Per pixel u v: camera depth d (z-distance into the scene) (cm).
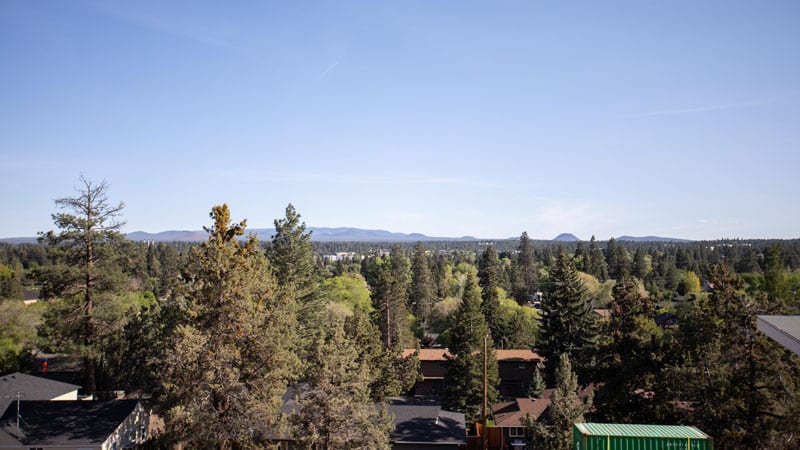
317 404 3058
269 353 3016
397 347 5912
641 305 3491
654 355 3170
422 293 11344
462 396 5381
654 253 17700
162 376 3053
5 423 3578
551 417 3212
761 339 2745
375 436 3139
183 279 3177
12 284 8719
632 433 2197
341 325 3344
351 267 17750
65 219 4178
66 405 3828
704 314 3038
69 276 4134
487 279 9981
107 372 4688
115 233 4409
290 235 5309
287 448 3834
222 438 2958
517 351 6950
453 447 4050
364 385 3262
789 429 2442
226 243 3281
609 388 3331
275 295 3397
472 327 5644
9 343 5250
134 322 4062
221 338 2975
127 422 3806
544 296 6888
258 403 2945
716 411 2736
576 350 6212
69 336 4222
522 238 14250
